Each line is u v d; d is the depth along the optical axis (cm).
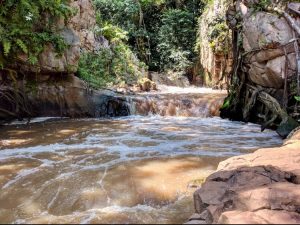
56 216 372
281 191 342
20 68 974
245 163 461
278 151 518
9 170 516
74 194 425
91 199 412
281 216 297
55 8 1020
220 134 813
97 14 1716
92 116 1090
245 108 985
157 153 621
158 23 2092
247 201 330
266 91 920
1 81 956
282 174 396
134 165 540
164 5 2122
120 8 1930
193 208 384
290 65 828
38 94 1025
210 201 344
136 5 1983
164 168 525
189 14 1956
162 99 1153
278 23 836
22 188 446
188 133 823
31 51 959
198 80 1883
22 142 708
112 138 753
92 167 530
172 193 429
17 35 932
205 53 1741
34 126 895
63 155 604
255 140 746
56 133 804
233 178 394
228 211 313
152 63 2012
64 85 1068
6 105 967
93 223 347
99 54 1475
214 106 1121
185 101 1139
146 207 397
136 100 1134
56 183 460
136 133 815
